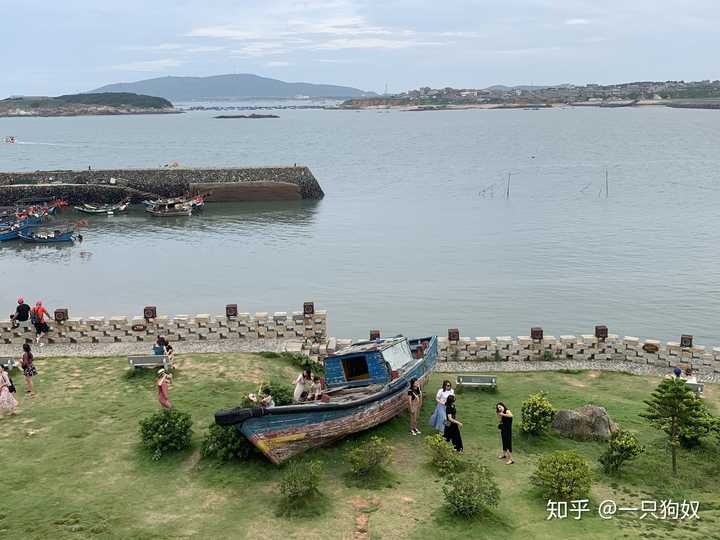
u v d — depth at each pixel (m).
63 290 50.88
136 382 23.66
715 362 26.70
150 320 29.36
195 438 19.05
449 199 93.00
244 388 23.12
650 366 27.58
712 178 108.31
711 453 18.81
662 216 75.50
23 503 15.59
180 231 75.25
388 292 48.03
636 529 14.52
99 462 17.70
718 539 14.06
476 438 19.92
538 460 17.02
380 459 17.03
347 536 14.26
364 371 21.53
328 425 18.52
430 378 26.00
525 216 78.19
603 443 19.81
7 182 95.50
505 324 40.78
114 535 14.33
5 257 63.59
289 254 61.41
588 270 53.00
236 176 96.69
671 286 48.12
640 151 162.62
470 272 53.16
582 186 102.88
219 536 14.30
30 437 19.17
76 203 93.94
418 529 14.49
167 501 15.81
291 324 29.55
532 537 14.15
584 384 25.66
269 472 17.38
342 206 89.38
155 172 97.19
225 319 29.45
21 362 23.91
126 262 60.19
